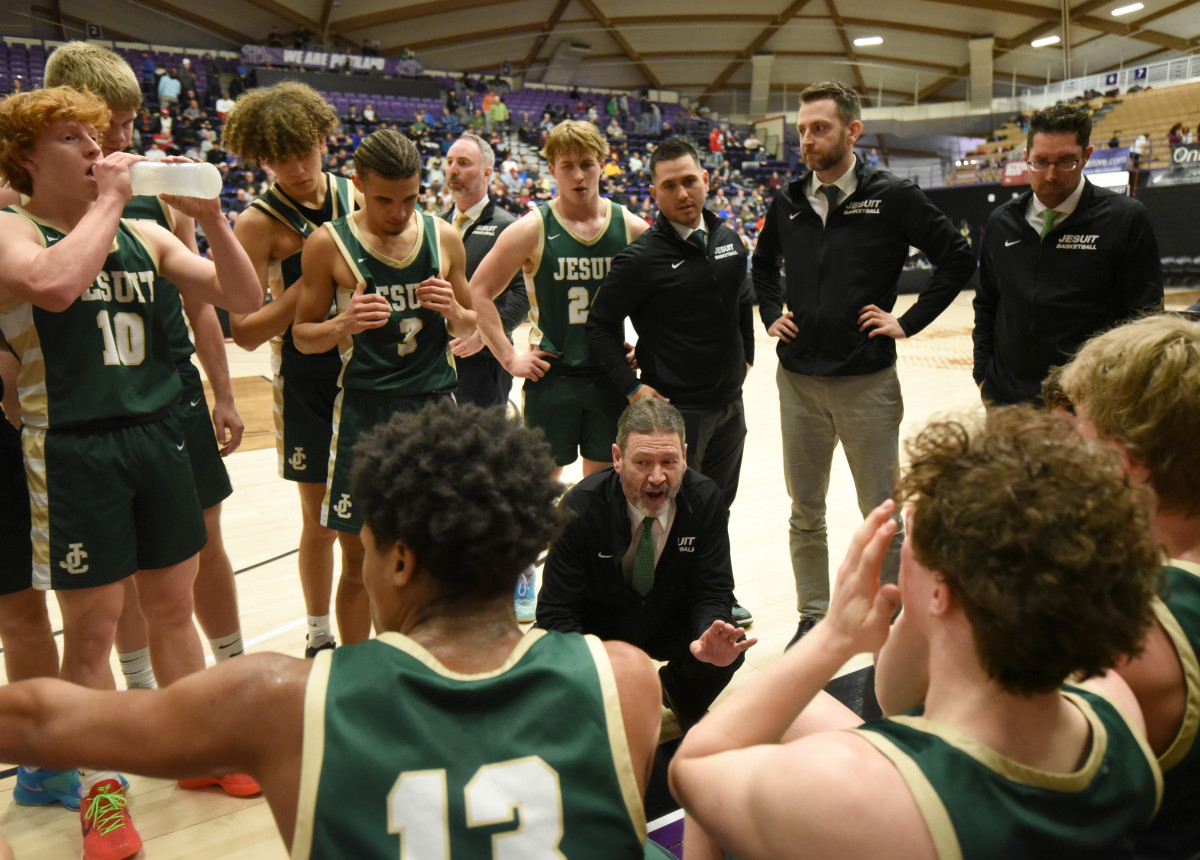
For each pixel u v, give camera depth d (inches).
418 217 99.6
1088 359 48.9
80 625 78.2
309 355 107.1
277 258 107.6
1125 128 857.5
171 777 38.0
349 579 103.3
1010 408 37.3
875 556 37.6
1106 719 35.9
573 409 123.0
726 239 110.7
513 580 41.4
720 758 37.5
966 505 32.6
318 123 102.2
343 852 34.3
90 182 72.1
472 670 38.4
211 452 96.4
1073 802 32.6
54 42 749.9
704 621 89.7
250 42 918.4
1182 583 42.1
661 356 112.2
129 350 78.2
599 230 118.8
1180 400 43.1
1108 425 45.8
